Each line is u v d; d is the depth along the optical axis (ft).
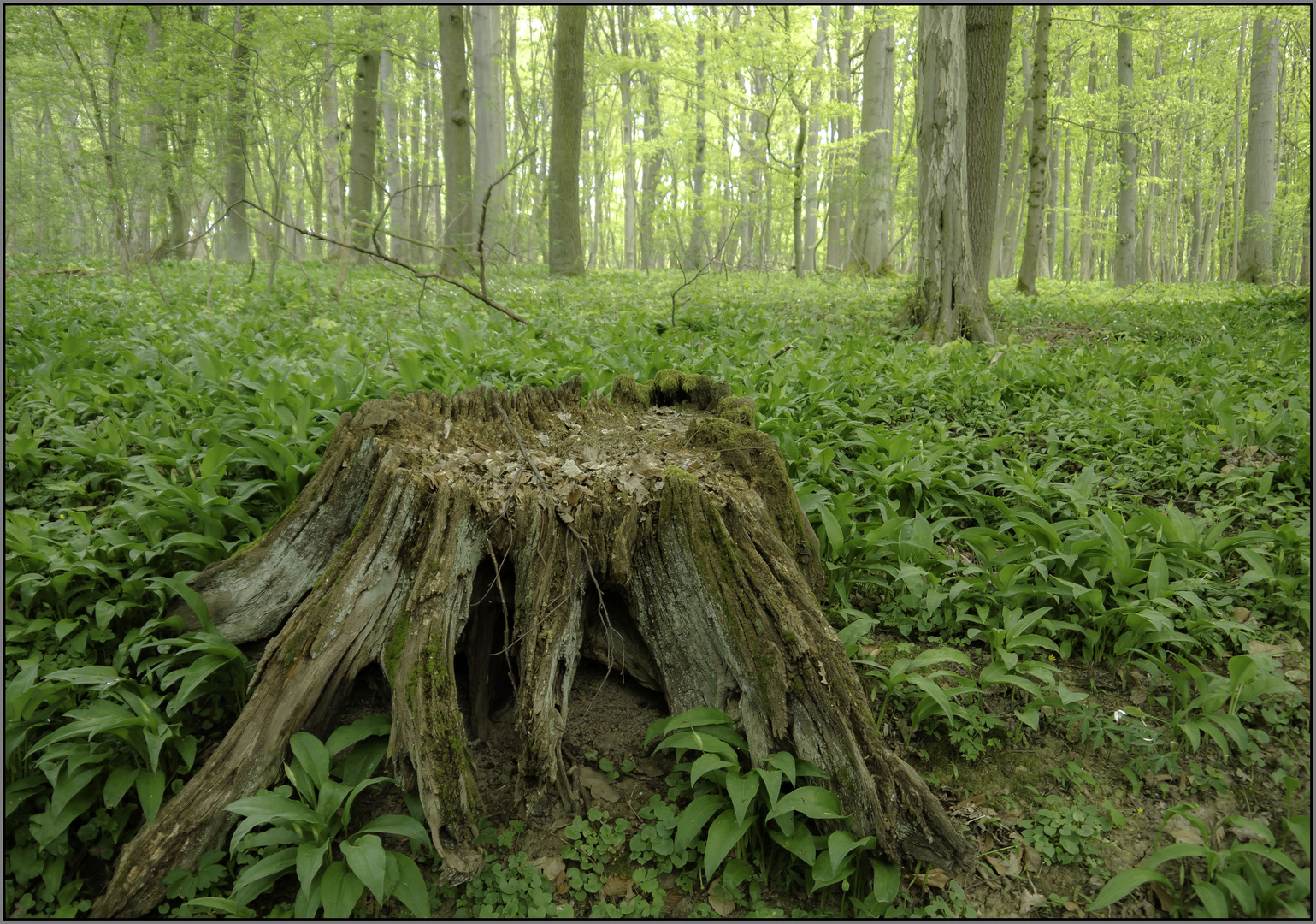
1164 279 112.47
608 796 9.25
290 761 8.71
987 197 30.91
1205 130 104.63
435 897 8.25
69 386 15.85
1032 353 23.75
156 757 8.10
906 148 64.59
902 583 11.93
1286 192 91.20
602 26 119.65
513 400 13.01
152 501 11.51
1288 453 14.76
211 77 31.04
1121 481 14.47
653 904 8.18
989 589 11.24
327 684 8.91
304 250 73.20
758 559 9.48
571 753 9.73
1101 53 87.25
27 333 19.76
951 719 9.36
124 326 22.50
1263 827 7.58
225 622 9.96
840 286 49.70
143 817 8.71
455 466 10.28
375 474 10.11
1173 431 16.38
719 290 44.21
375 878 7.05
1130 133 72.43
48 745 8.24
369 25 35.19
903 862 8.27
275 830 7.73
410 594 9.25
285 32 29.53
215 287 33.24
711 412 14.61
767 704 8.70
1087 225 100.83
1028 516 12.28
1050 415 18.29
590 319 30.14
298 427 13.30
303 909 7.53
